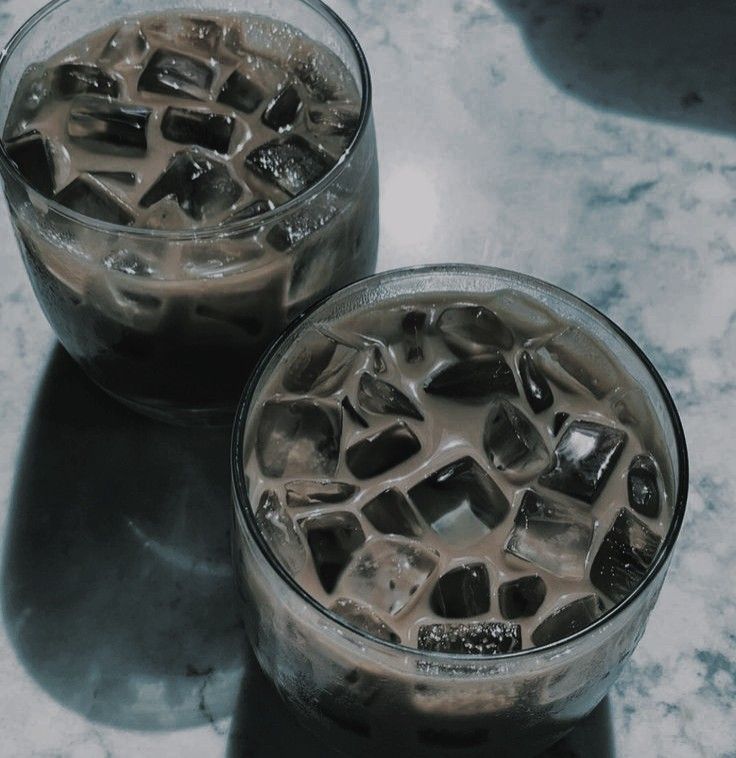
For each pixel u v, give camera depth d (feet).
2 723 1.23
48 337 1.42
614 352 1.16
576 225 1.50
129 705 1.24
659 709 1.25
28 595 1.28
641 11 1.65
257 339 1.23
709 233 1.50
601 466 1.13
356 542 1.10
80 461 1.35
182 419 1.34
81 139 1.26
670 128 1.57
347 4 1.65
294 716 1.20
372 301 1.19
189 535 1.32
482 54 1.62
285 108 1.27
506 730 1.07
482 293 1.20
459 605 1.07
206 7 1.36
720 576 1.31
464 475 1.12
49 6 1.30
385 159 1.54
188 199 1.21
